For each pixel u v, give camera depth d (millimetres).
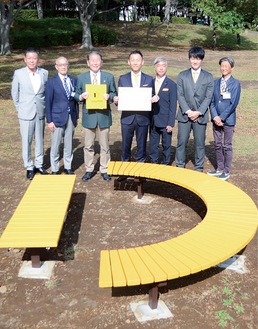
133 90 5543
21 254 4082
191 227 4637
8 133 8555
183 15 46000
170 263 3129
